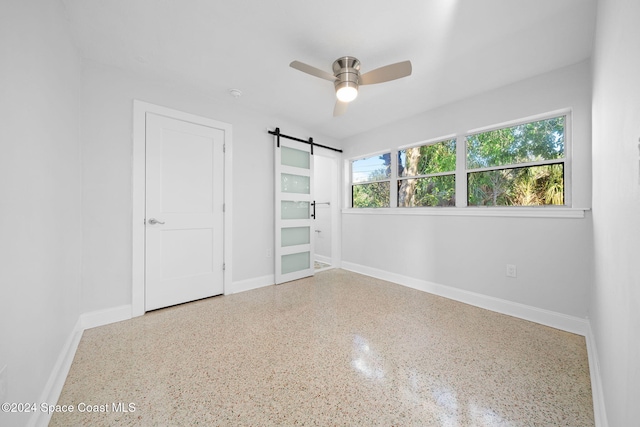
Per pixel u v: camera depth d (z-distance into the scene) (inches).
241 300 107.4
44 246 48.6
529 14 60.4
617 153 37.1
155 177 94.5
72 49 70.1
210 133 109.0
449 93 101.4
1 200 34.6
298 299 109.0
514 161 96.1
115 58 80.8
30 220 43.0
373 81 79.6
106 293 83.7
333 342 72.7
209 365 61.7
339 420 45.3
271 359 64.3
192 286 104.3
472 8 59.2
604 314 47.7
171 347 69.7
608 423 38.9
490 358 64.6
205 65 84.7
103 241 83.2
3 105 35.5
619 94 35.6
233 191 116.9
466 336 76.2
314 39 71.2
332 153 163.2
